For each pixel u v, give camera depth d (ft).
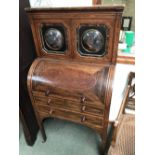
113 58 3.05
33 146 4.64
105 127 3.34
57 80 3.21
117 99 4.98
